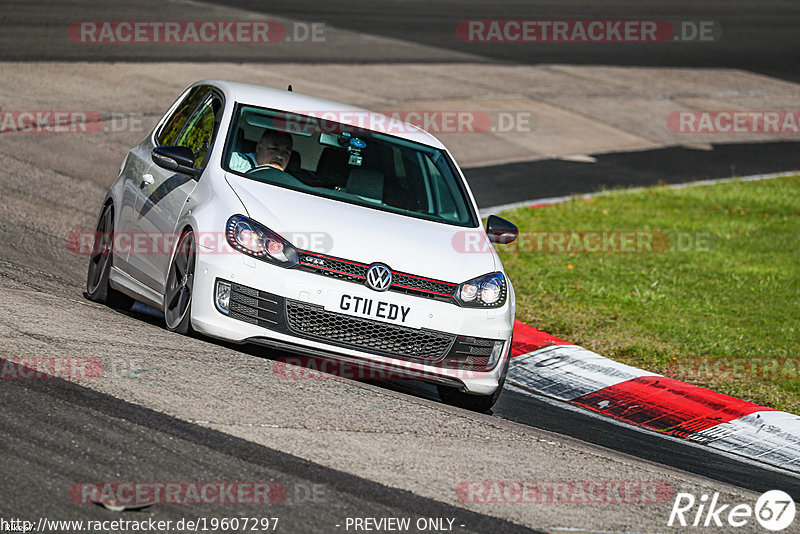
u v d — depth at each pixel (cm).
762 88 10069
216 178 2502
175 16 9219
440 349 2384
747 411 2853
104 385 1980
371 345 2338
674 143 7781
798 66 11325
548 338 3338
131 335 2367
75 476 1593
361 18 10856
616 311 3797
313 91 7188
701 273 4475
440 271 2409
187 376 2117
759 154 7769
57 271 3209
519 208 5400
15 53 6812
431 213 2667
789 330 3706
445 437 2095
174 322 2472
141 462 1675
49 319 2386
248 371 2242
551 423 2612
